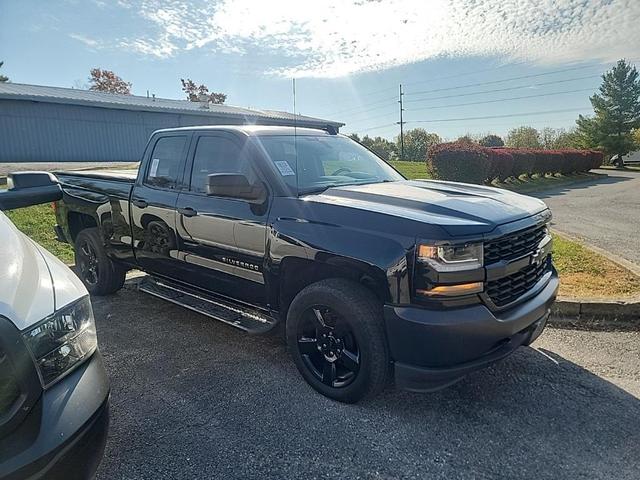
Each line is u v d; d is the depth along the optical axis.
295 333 3.34
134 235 4.75
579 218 11.12
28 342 1.88
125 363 3.78
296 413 3.05
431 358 2.69
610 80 49.22
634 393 3.24
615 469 2.48
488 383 3.39
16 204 3.27
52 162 23.33
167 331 4.45
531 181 21.41
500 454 2.62
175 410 3.09
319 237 3.07
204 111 29.08
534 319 3.06
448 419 2.96
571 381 3.41
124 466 2.54
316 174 3.86
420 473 2.47
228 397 3.25
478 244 2.71
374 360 2.90
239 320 3.81
